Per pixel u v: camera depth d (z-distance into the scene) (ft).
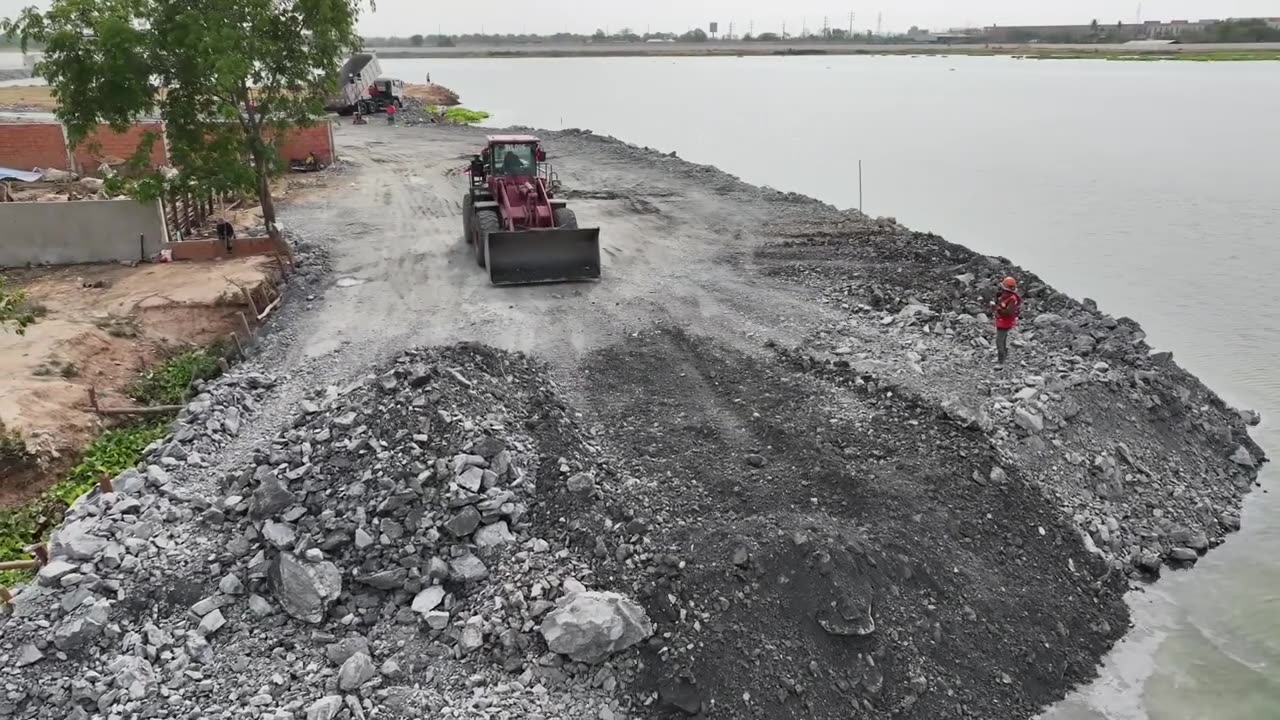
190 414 41.34
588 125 191.62
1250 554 37.42
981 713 28.60
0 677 27.02
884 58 634.84
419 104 216.54
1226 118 201.36
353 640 28.43
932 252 66.80
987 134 173.17
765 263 66.49
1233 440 45.62
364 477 32.55
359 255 68.95
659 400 43.16
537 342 50.55
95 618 28.45
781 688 27.61
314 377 46.98
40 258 63.57
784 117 209.46
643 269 65.21
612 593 28.73
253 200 88.17
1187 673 30.86
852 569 30.50
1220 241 86.12
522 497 33.04
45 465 38.17
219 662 27.99
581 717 26.58
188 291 55.98
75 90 60.23
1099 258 80.89
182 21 59.77
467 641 28.25
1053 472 38.83
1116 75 372.79
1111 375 45.57
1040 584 33.55
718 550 30.94
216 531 32.60
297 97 66.64
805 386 43.96
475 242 66.28
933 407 41.04
